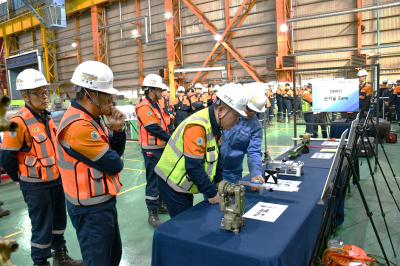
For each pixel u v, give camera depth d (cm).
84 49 1902
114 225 162
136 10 1644
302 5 1291
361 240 255
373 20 1190
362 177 428
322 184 203
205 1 1475
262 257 112
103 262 151
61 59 2028
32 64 2052
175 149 170
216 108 157
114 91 145
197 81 1552
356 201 342
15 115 202
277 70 1286
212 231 138
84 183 144
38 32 2097
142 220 318
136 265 230
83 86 138
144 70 1677
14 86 2075
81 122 137
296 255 135
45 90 212
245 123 220
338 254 189
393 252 232
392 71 1177
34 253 209
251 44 1414
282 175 229
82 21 1870
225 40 1451
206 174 158
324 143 356
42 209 207
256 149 217
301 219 147
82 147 137
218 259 122
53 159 212
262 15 1373
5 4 2139
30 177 203
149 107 286
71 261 230
